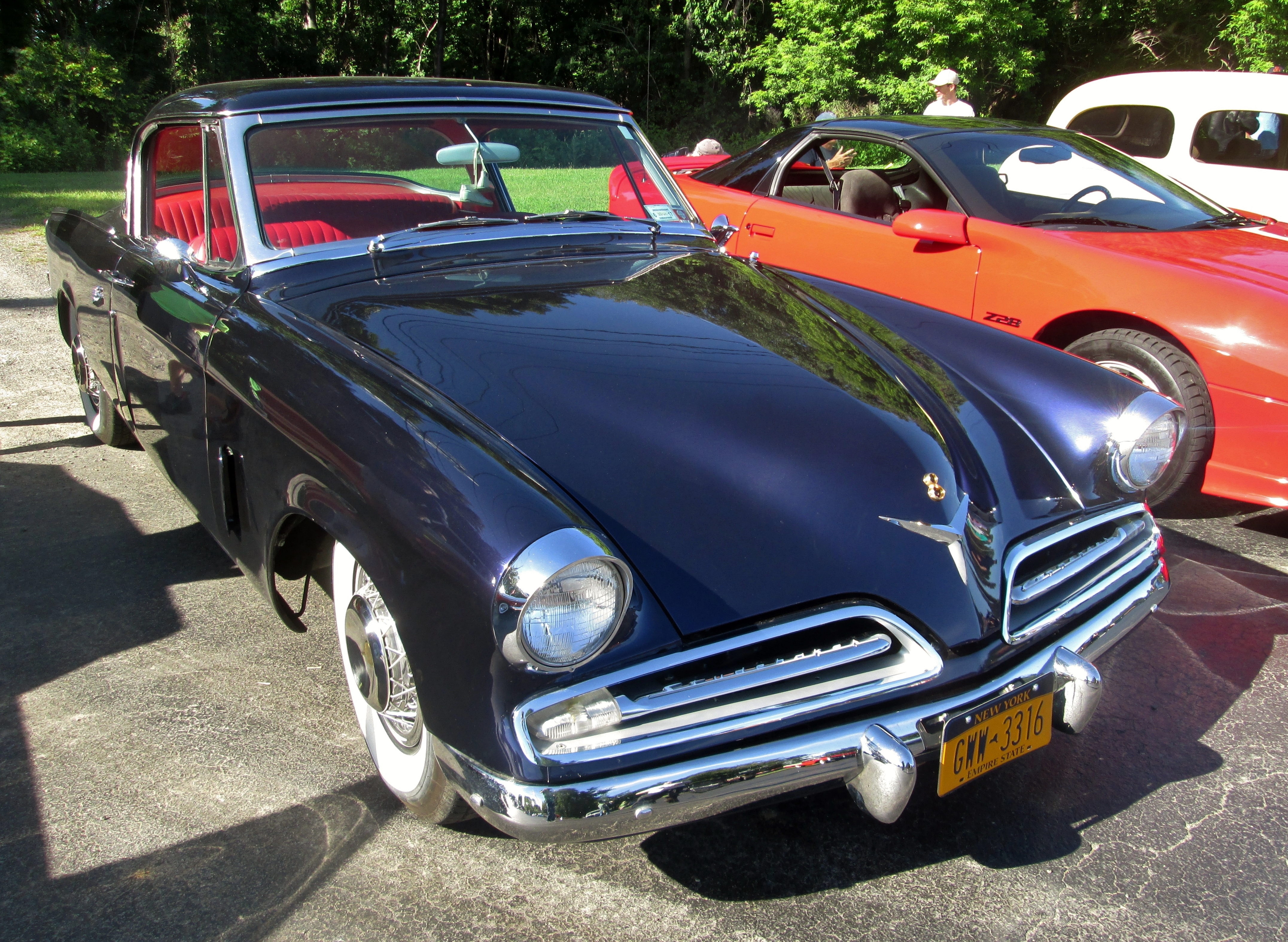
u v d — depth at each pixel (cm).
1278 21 1980
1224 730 254
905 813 222
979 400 243
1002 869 204
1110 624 212
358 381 197
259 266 249
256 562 237
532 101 308
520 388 201
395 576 171
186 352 258
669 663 165
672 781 162
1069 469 230
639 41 3703
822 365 231
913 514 193
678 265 289
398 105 282
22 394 505
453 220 276
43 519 361
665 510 179
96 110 2733
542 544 153
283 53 3391
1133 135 790
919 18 2056
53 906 186
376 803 218
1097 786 232
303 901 189
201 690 259
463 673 162
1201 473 367
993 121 521
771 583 176
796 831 215
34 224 1047
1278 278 373
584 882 198
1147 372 374
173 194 304
